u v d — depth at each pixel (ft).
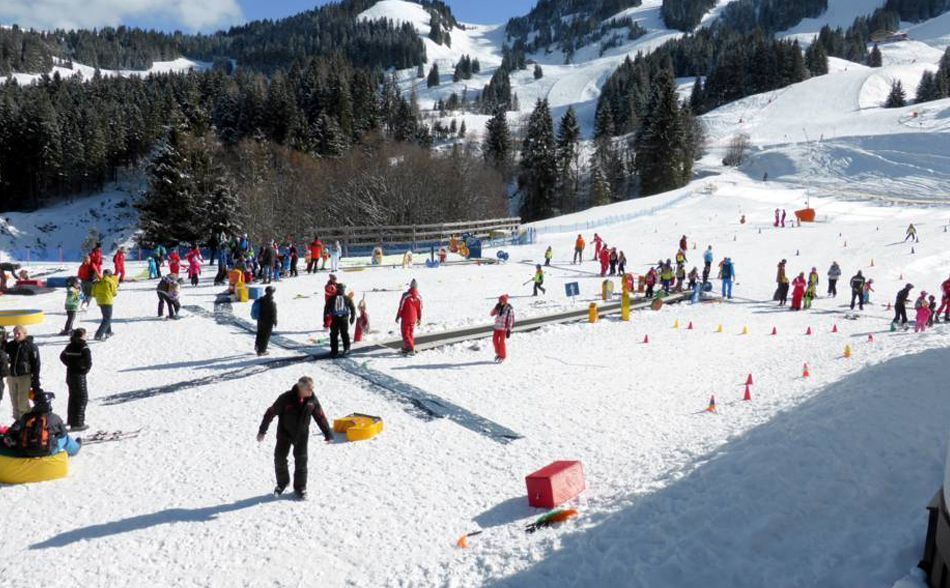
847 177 263.08
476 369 56.39
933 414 31.89
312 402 31.96
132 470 35.22
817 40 586.04
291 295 87.86
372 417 41.88
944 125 309.01
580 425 42.32
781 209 201.16
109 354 57.93
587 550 25.05
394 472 35.14
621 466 34.88
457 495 32.37
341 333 58.90
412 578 25.12
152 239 186.70
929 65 506.07
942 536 18.33
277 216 221.25
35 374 40.57
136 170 348.38
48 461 33.78
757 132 383.04
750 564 22.53
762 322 80.53
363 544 27.84
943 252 131.23
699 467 30.96
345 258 128.98
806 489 26.09
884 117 352.08
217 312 76.33
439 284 100.37
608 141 358.23
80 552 27.17
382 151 249.75
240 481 33.94
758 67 494.59
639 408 45.62
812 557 22.35
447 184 238.48
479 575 24.86
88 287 75.61
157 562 26.53
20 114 336.29
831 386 42.83
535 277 92.84
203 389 48.85
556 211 313.73
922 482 25.68
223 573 25.82
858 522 23.91
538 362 59.11
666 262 99.09
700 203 217.36
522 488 33.04
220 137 319.06
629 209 211.00
